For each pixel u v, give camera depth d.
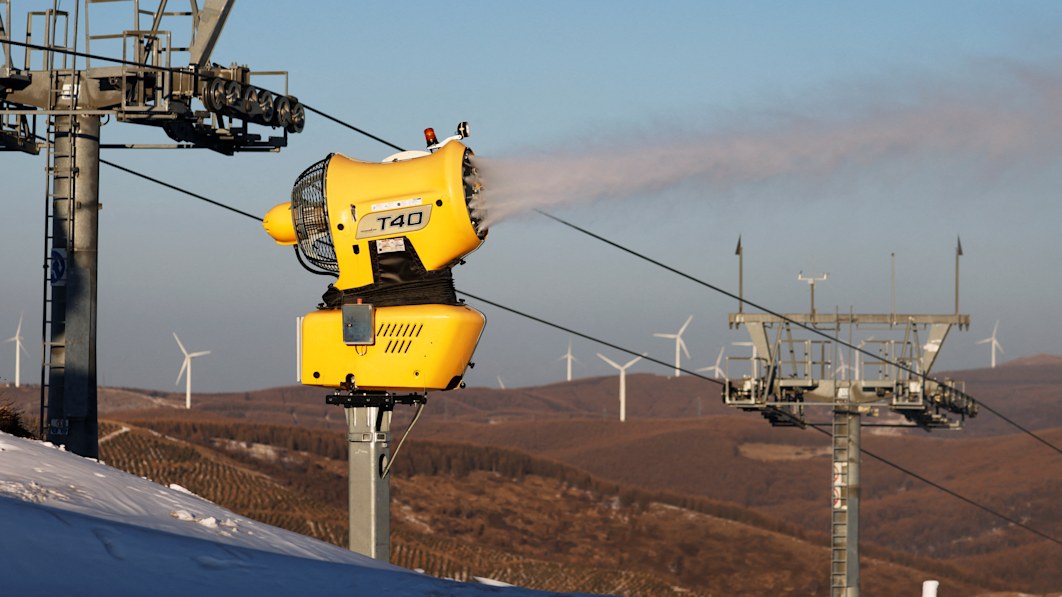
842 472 69.25
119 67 36.88
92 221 37.09
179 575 16.89
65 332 36.88
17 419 36.34
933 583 29.83
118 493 21.14
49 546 16.81
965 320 69.06
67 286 36.81
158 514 20.53
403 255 24.64
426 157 24.48
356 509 25.30
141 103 36.97
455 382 25.06
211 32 37.09
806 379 69.38
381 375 24.80
